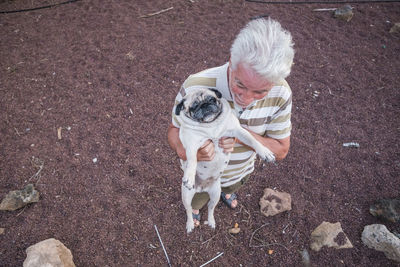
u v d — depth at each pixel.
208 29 6.13
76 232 3.42
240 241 3.37
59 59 5.40
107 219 3.51
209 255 3.28
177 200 3.66
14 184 3.79
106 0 6.89
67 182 3.81
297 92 4.93
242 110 1.99
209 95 1.86
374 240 3.24
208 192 2.71
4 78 5.06
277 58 1.48
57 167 3.95
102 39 5.80
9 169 3.93
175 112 1.99
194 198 2.91
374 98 4.86
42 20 6.31
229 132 2.00
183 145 2.07
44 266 2.84
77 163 3.99
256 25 1.55
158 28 6.11
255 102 1.92
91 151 4.12
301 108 4.70
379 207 3.51
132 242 3.35
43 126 4.40
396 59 5.54
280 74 1.54
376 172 3.95
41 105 4.66
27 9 6.60
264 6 6.82
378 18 6.50
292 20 6.41
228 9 6.68
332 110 4.68
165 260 3.24
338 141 4.28
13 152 4.10
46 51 5.57
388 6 6.84
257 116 2.03
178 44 5.76
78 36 5.88
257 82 1.57
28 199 3.56
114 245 3.33
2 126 4.39
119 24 6.18
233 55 1.57
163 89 4.92
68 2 6.80
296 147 4.19
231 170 2.47
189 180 2.00
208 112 1.80
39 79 5.05
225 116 1.87
